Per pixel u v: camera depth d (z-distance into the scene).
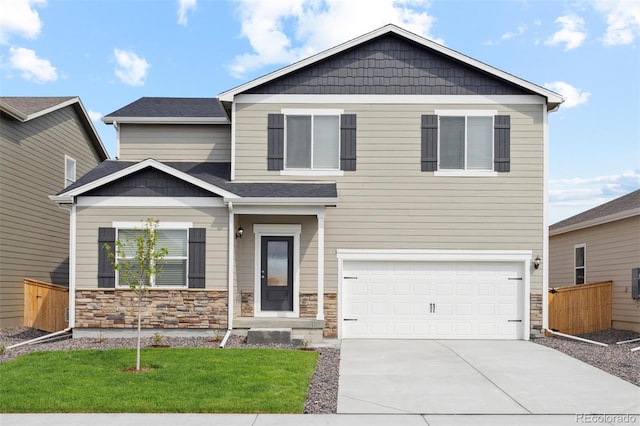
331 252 17.36
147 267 12.34
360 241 17.38
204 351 13.57
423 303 17.34
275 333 15.38
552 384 11.30
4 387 10.27
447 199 17.42
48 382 10.60
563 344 16.12
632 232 19.28
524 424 8.77
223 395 9.86
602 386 11.16
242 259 17.30
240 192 16.52
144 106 20.56
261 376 11.07
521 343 16.34
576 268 24.05
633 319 19.06
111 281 16.19
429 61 17.75
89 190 16.23
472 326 17.31
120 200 16.36
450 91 17.64
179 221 16.36
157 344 14.90
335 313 17.23
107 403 9.38
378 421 8.87
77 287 16.23
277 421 8.79
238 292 17.20
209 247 16.31
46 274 21.31
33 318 19.05
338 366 12.77
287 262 17.41
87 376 11.06
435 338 17.27
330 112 17.64
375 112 17.62
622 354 14.49
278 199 16.11
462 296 17.38
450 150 17.55
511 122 17.55
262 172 17.55
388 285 17.38
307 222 17.38
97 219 16.34
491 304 17.33
